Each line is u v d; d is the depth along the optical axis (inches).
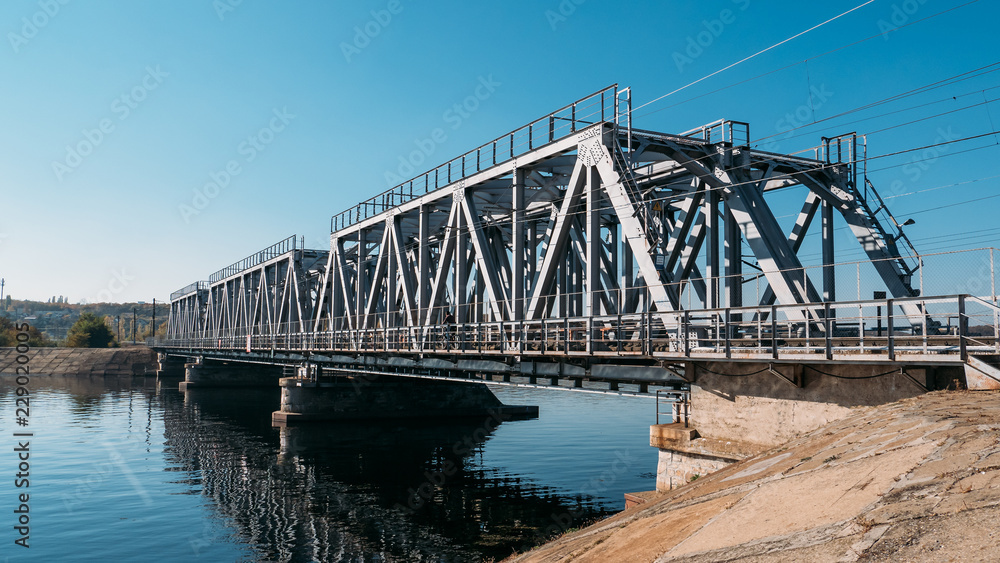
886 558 194.2
